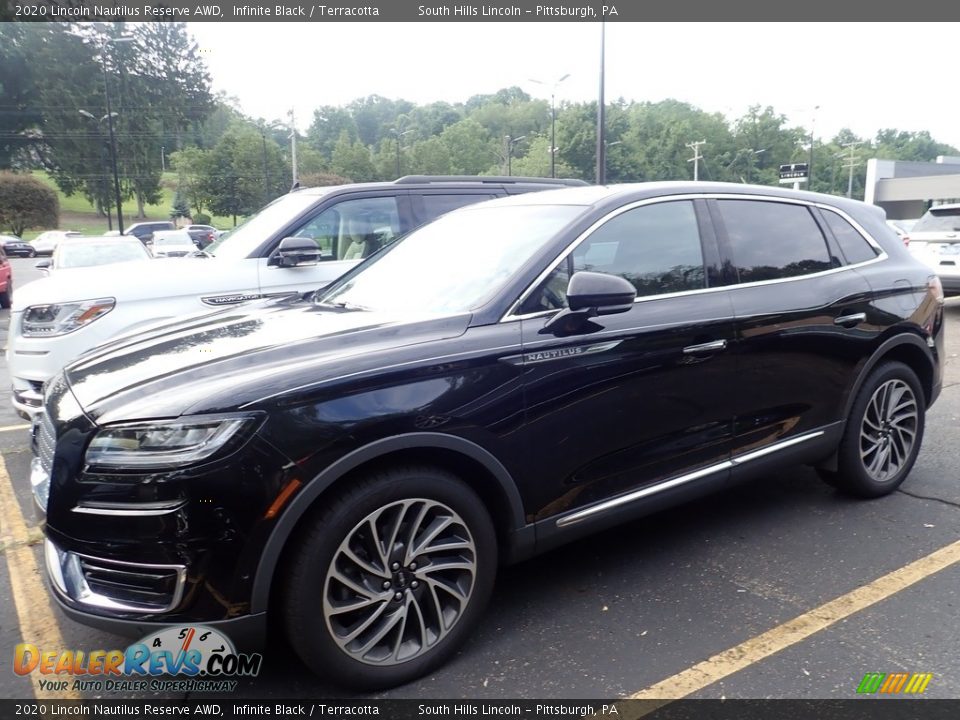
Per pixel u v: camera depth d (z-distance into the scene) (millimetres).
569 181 7414
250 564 2285
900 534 3771
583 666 2717
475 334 2768
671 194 3479
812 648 2795
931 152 131500
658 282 3291
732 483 3541
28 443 5762
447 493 2619
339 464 2383
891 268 4191
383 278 3607
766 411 3590
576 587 3303
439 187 6535
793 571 3406
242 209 80438
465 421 2639
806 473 4691
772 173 98250
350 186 6168
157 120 86688
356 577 2502
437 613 2660
